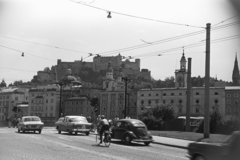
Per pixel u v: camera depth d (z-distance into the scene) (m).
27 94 154.00
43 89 138.12
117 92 121.75
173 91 105.62
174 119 47.31
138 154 16.70
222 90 97.69
